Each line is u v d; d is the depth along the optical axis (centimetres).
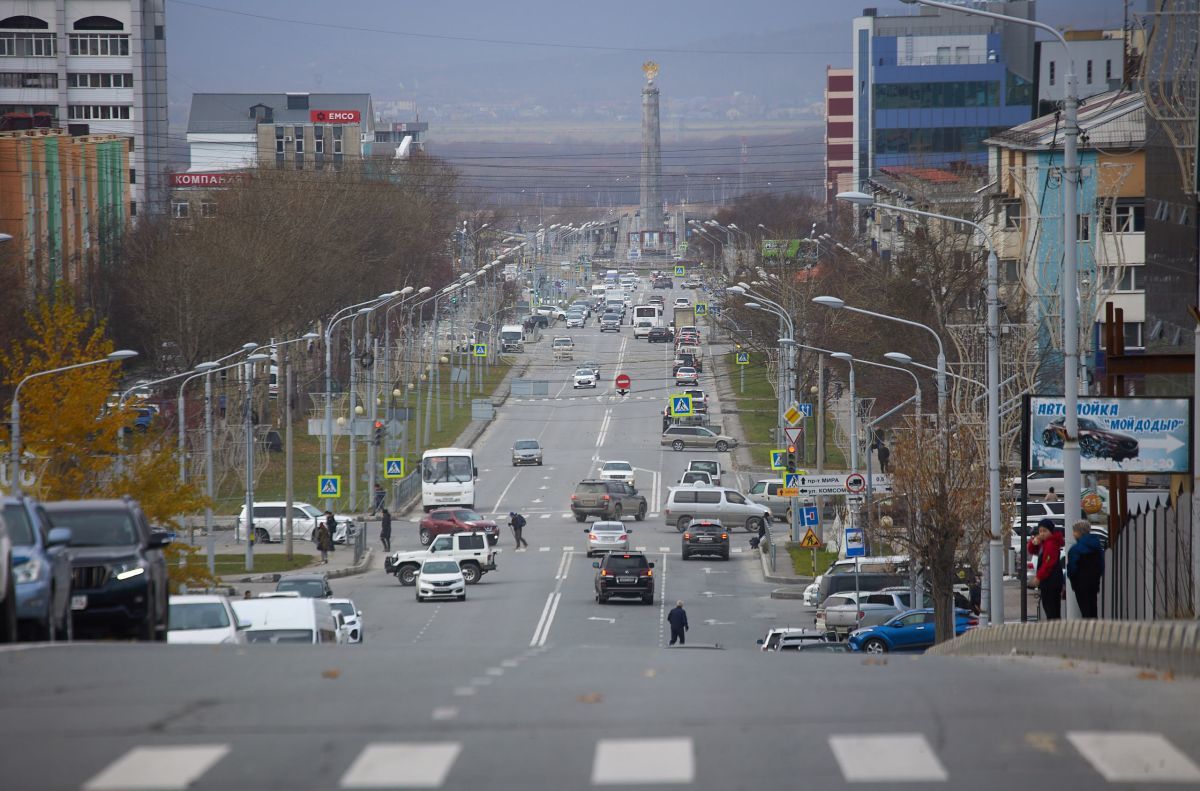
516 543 15488
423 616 10812
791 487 13162
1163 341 7988
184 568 9650
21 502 3972
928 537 9019
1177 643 3269
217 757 2117
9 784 1938
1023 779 2005
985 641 5538
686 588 12594
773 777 2019
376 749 2183
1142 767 2073
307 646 4209
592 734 2317
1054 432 6456
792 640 8862
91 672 3055
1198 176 6931
